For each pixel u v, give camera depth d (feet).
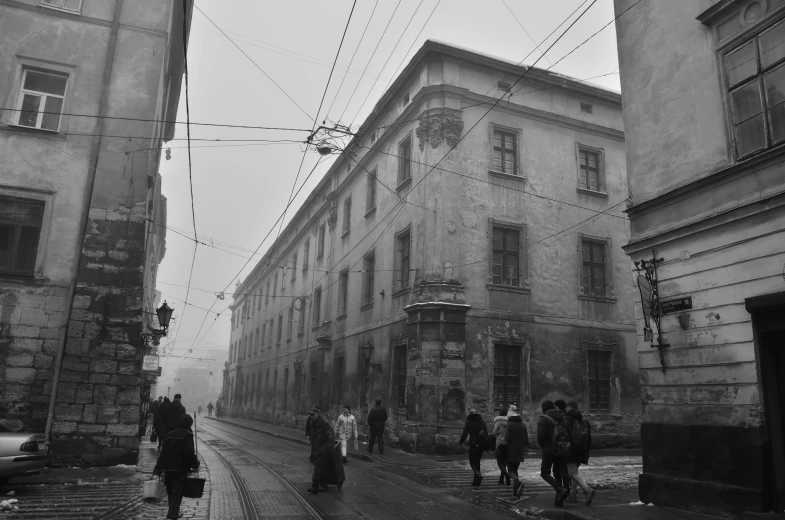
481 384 59.36
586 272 69.92
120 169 47.62
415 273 62.85
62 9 49.01
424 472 43.91
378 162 79.66
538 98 70.79
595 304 68.59
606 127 74.08
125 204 47.14
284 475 40.52
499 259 64.59
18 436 31.86
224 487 34.81
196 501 29.84
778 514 23.57
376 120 81.41
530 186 67.62
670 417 29.32
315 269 108.06
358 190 87.92
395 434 64.18
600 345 67.46
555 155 70.33
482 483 38.32
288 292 130.31
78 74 48.29
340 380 86.89
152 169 50.55
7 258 44.37
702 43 30.30
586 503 29.17
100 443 42.93
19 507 27.63
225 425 131.44
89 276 45.21
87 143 47.44
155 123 50.83
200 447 65.21
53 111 47.73
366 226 81.92
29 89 47.50
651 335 30.89
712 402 27.20
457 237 61.82
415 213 65.10
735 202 27.12
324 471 33.35
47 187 45.88
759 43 27.37
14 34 47.32
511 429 34.60
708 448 26.78
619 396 67.21
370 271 80.02
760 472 24.22
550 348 64.23
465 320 59.72
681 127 30.99
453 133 63.87
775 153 25.16
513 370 62.23
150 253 77.46
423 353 58.54
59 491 32.55
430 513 27.81
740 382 25.93
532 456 54.85
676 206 30.55
